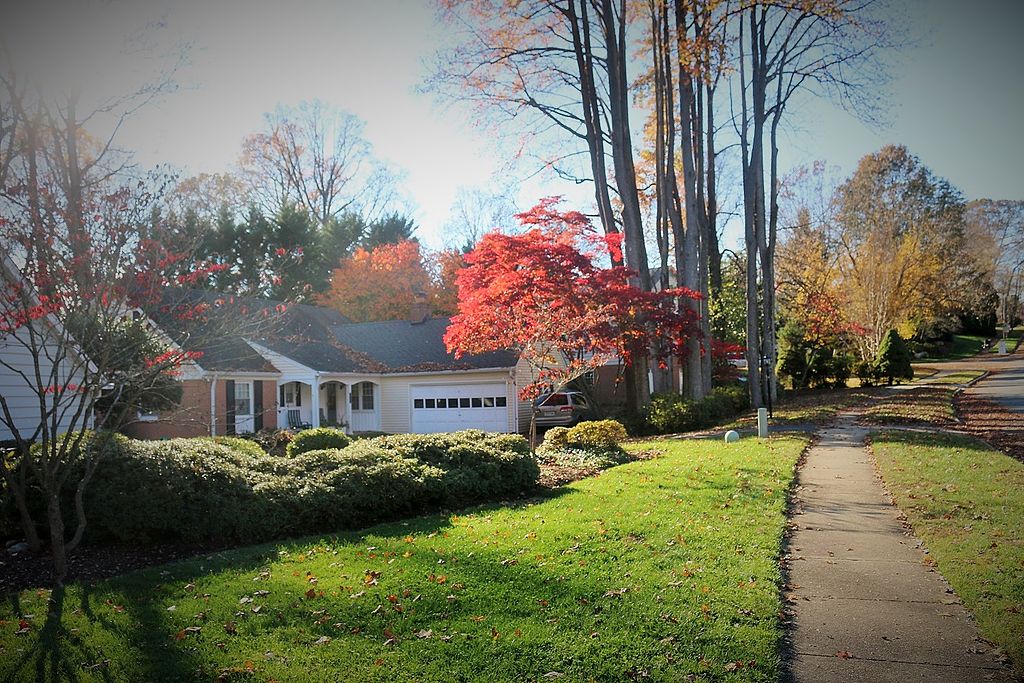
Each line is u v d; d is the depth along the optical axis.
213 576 6.42
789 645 4.85
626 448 16.19
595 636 4.87
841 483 10.55
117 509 7.82
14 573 7.11
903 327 48.12
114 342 7.51
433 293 38.31
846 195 45.81
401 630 5.07
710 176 28.25
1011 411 20.78
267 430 22.36
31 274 7.26
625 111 24.05
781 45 25.89
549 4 23.83
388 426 27.69
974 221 45.16
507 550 6.96
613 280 20.59
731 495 9.46
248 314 15.02
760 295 38.38
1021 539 6.92
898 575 6.24
